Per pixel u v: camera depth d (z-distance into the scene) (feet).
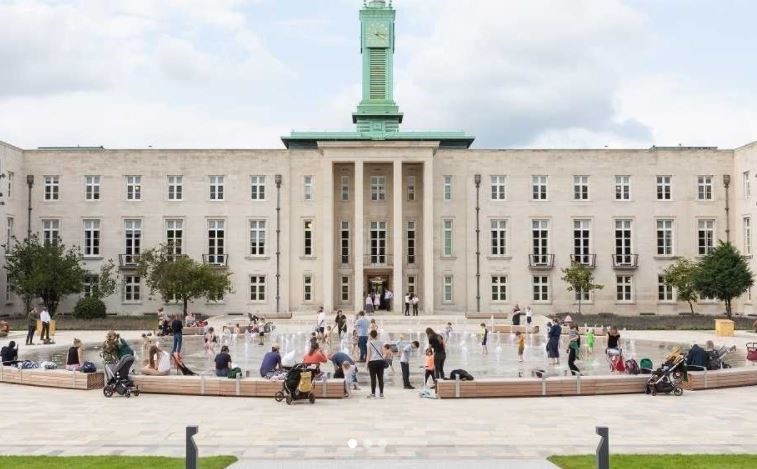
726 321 175.63
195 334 187.32
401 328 204.95
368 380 101.19
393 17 292.20
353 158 236.02
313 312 240.32
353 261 248.32
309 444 60.80
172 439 62.75
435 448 59.36
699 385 91.04
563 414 74.38
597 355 138.51
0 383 97.30
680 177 246.68
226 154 246.68
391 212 249.75
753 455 56.13
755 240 230.48
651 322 212.64
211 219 245.86
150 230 245.04
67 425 68.69
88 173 245.86
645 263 245.45
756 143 230.07
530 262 244.83
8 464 52.65
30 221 244.01
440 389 84.23
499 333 191.62
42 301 240.53
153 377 87.86
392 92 289.94
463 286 245.04
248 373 99.45
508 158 247.29
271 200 245.86
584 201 246.47
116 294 243.60
